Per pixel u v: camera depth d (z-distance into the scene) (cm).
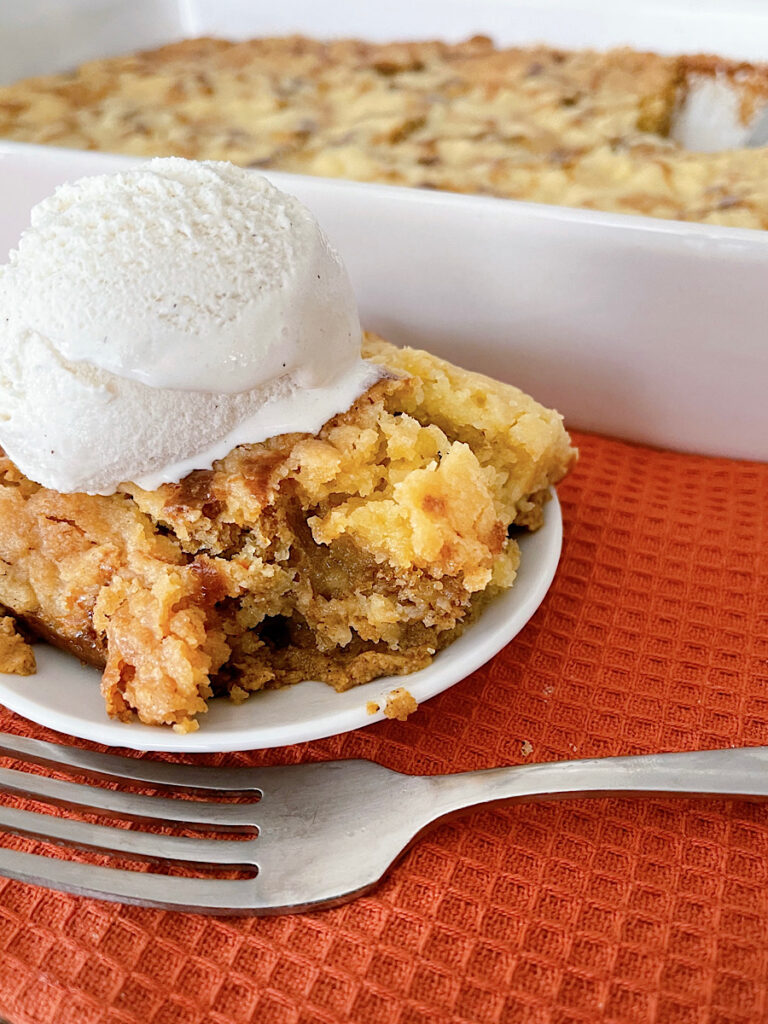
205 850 23
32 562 26
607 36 44
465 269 32
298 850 23
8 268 26
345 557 27
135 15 48
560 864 24
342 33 48
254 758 25
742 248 30
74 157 34
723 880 24
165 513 26
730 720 26
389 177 37
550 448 28
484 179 37
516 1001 22
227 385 25
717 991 22
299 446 26
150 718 24
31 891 23
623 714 26
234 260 25
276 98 43
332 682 26
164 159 26
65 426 25
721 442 33
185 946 23
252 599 26
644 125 42
